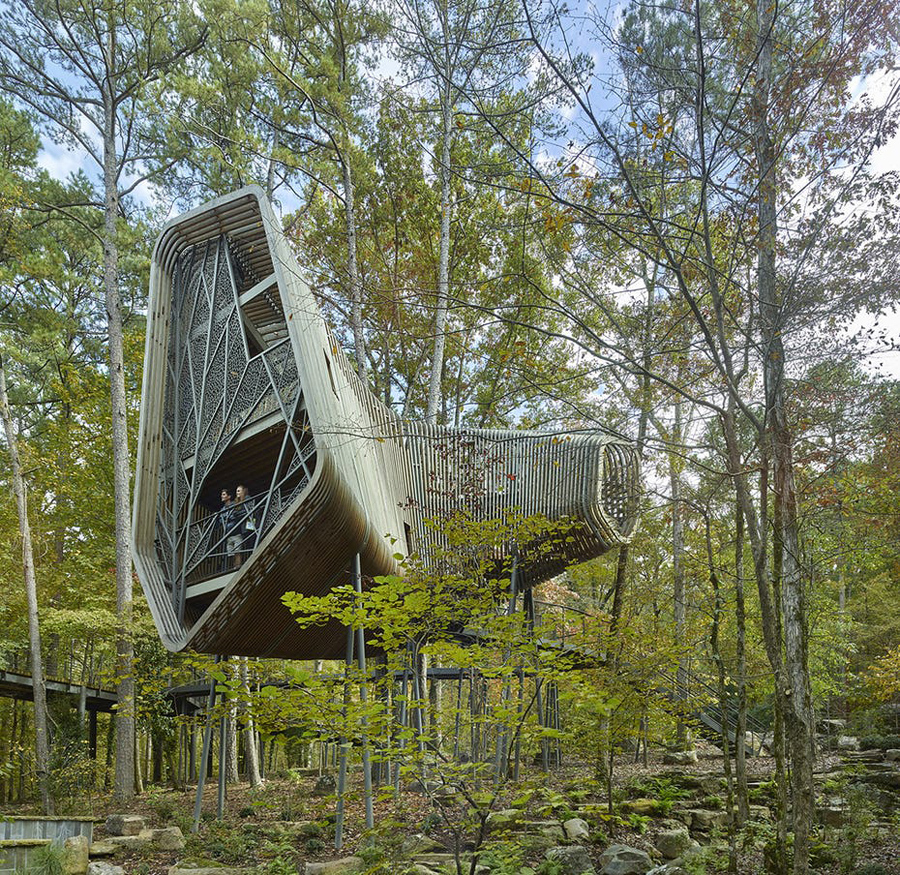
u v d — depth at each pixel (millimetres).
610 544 14289
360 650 11320
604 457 14453
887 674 16156
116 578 18344
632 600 14602
